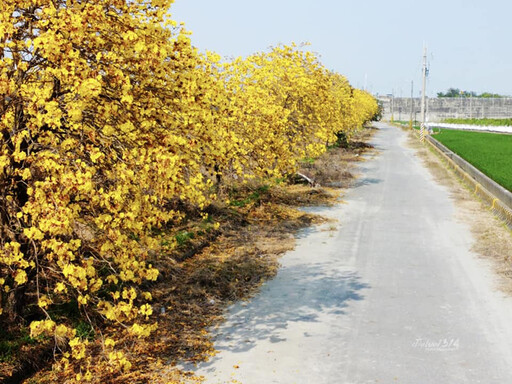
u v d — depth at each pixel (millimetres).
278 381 7273
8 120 6961
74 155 7004
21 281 6266
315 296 10656
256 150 17500
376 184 25984
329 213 18953
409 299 10461
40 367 7508
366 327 9133
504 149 42500
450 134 68375
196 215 15547
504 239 14844
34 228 5898
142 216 7223
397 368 7656
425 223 17359
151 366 7641
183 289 10586
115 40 7023
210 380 7281
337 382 7258
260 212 17969
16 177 7570
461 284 11328
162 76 7215
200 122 8008
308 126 23109
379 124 125938
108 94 7414
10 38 6754
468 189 24359
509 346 8398
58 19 6363
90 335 8336
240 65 19484
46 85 7020
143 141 7391
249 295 10734
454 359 7945
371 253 13781
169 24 7352
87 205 7500
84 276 6027
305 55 23766
